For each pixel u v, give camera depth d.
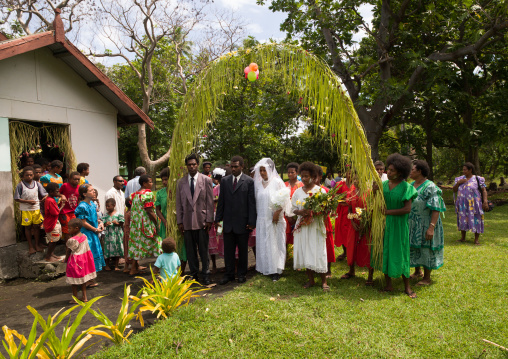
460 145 17.14
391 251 4.33
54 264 5.79
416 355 2.93
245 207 5.12
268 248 5.05
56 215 5.89
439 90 10.59
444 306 3.91
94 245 5.46
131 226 5.67
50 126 7.19
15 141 6.40
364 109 12.32
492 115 11.03
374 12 13.30
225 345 3.13
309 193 4.58
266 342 3.15
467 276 4.84
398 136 18.08
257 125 14.99
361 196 4.75
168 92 19.33
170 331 3.39
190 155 5.20
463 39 12.24
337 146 5.03
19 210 6.29
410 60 10.39
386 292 4.46
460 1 10.63
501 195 15.91
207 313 3.76
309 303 4.07
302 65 4.81
